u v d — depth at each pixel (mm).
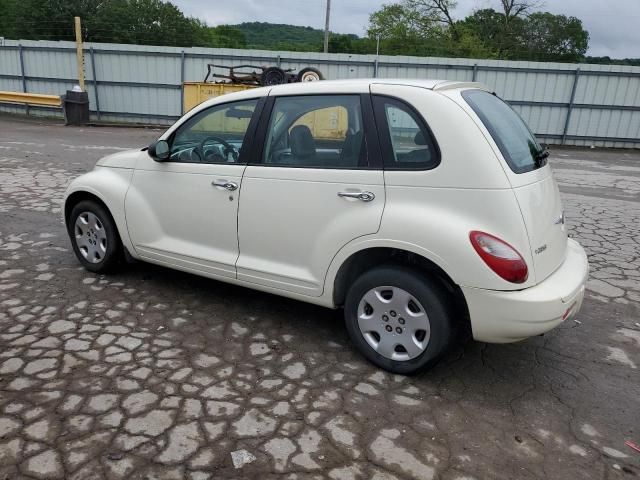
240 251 3904
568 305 3088
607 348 3914
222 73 19656
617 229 7273
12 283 4605
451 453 2703
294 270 3656
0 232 6055
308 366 3473
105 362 3398
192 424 2826
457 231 2977
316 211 3463
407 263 3287
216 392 3129
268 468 2539
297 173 3529
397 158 3213
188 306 4293
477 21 41938
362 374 3400
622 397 3287
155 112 20484
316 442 2736
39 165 10289
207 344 3705
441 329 3158
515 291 2945
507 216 2938
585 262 3641
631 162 15188
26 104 20500
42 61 20609
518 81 18453
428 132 3113
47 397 3000
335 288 3518
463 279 2979
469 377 3434
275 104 3721
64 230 6230
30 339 3650
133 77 20141
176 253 4219
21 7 40469
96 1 42312
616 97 18172
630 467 2664
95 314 4074
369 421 2930
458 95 3205
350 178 3318
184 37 46656
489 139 3043
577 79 18078
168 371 3332
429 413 3027
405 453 2688
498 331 3012
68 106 18766
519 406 3139
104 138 15547
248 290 4672
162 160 4203
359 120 3361
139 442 2670
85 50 20000
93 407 2930
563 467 2645
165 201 4238
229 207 3863
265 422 2875
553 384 3395
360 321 3457
